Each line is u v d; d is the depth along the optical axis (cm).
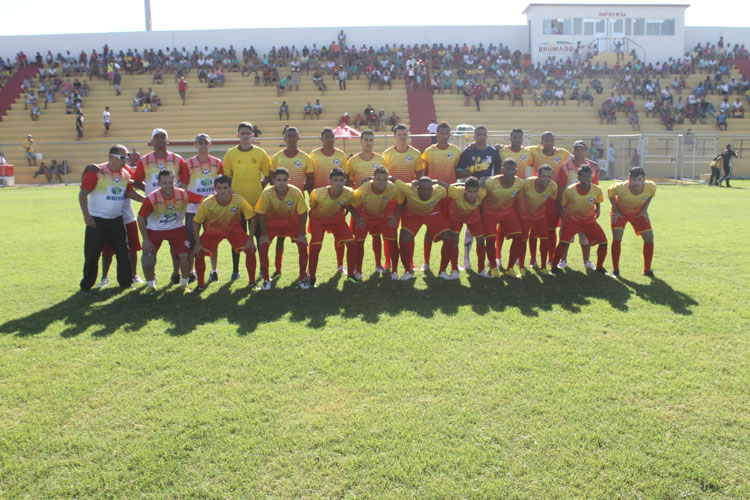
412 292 607
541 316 512
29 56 3431
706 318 499
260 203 624
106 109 2825
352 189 684
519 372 389
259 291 619
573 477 274
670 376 379
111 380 384
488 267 739
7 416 338
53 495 266
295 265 757
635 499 259
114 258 803
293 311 538
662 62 3509
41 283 658
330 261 777
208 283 661
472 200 649
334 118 2958
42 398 359
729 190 1809
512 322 496
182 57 3375
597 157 2495
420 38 3519
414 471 279
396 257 671
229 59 3422
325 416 331
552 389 362
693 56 3475
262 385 373
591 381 373
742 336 452
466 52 3412
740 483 270
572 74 3275
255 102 3066
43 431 320
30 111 3000
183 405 347
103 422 329
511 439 306
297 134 691
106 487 271
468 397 352
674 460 286
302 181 712
